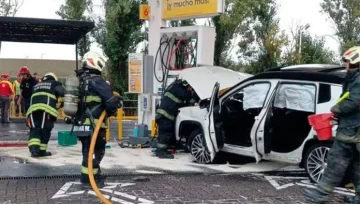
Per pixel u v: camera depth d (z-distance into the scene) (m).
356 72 6.11
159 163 9.53
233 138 9.09
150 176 8.35
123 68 25.31
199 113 9.56
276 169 9.21
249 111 9.10
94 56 7.20
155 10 12.07
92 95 6.99
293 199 6.94
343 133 6.14
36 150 9.79
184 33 11.58
